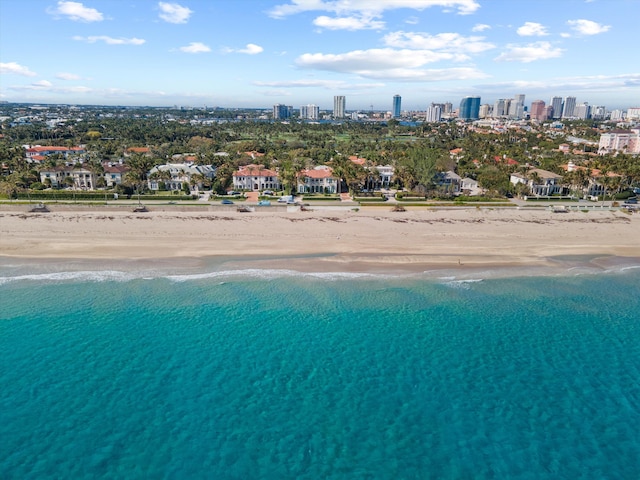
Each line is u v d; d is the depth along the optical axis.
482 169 145.88
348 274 63.69
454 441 34.41
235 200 109.62
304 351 45.38
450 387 40.50
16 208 95.06
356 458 32.69
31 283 59.12
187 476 30.88
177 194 114.44
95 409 36.91
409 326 50.34
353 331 49.12
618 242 80.81
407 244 77.00
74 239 76.62
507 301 56.62
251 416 36.53
